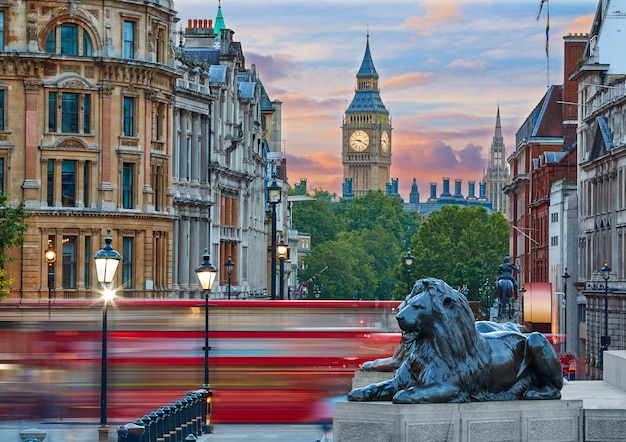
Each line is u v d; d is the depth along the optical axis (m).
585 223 152.25
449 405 22.38
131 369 56.31
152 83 107.62
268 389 56.19
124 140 105.25
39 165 102.62
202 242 121.12
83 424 56.31
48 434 51.56
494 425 22.86
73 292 102.38
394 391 22.86
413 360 22.77
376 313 56.22
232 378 56.28
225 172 131.75
